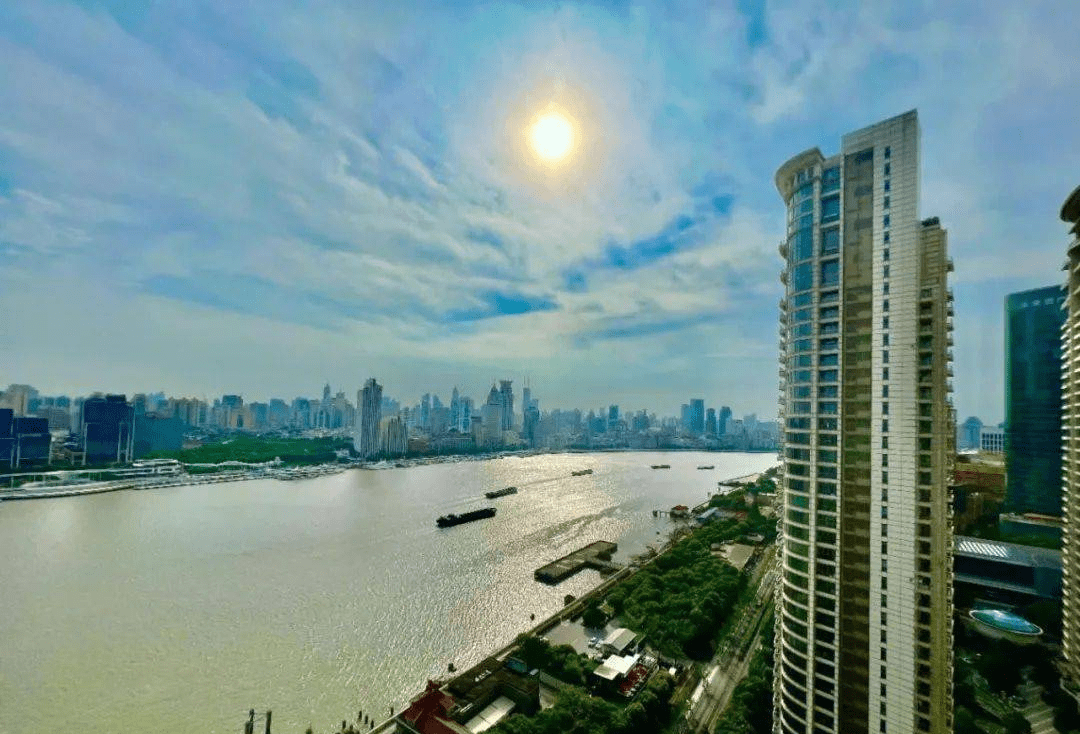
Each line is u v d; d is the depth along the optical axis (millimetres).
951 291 82812
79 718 112812
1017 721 105438
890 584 79875
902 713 77438
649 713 113500
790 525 91812
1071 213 124812
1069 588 125562
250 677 130125
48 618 159500
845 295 87250
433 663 141500
